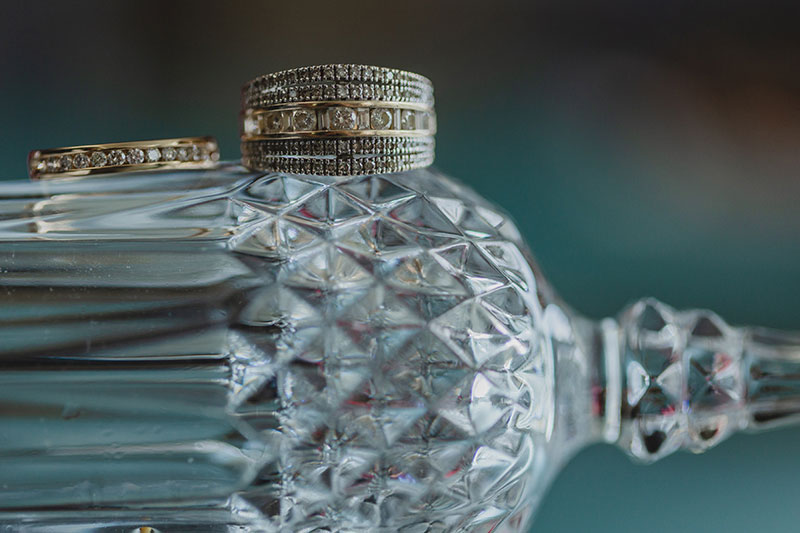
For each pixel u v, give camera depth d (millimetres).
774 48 249
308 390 153
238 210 157
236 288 153
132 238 156
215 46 247
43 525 157
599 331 169
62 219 159
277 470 154
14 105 244
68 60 244
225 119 251
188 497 155
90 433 153
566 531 207
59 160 166
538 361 157
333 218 157
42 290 154
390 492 155
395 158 158
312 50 249
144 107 248
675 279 254
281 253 154
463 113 255
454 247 157
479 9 250
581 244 256
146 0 243
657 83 252
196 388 152
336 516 156
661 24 250
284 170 158
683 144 253
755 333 172
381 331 153
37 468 154
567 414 163
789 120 250
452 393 153
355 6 248
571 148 256
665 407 166
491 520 160
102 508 155
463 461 155
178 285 153
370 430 154
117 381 153
